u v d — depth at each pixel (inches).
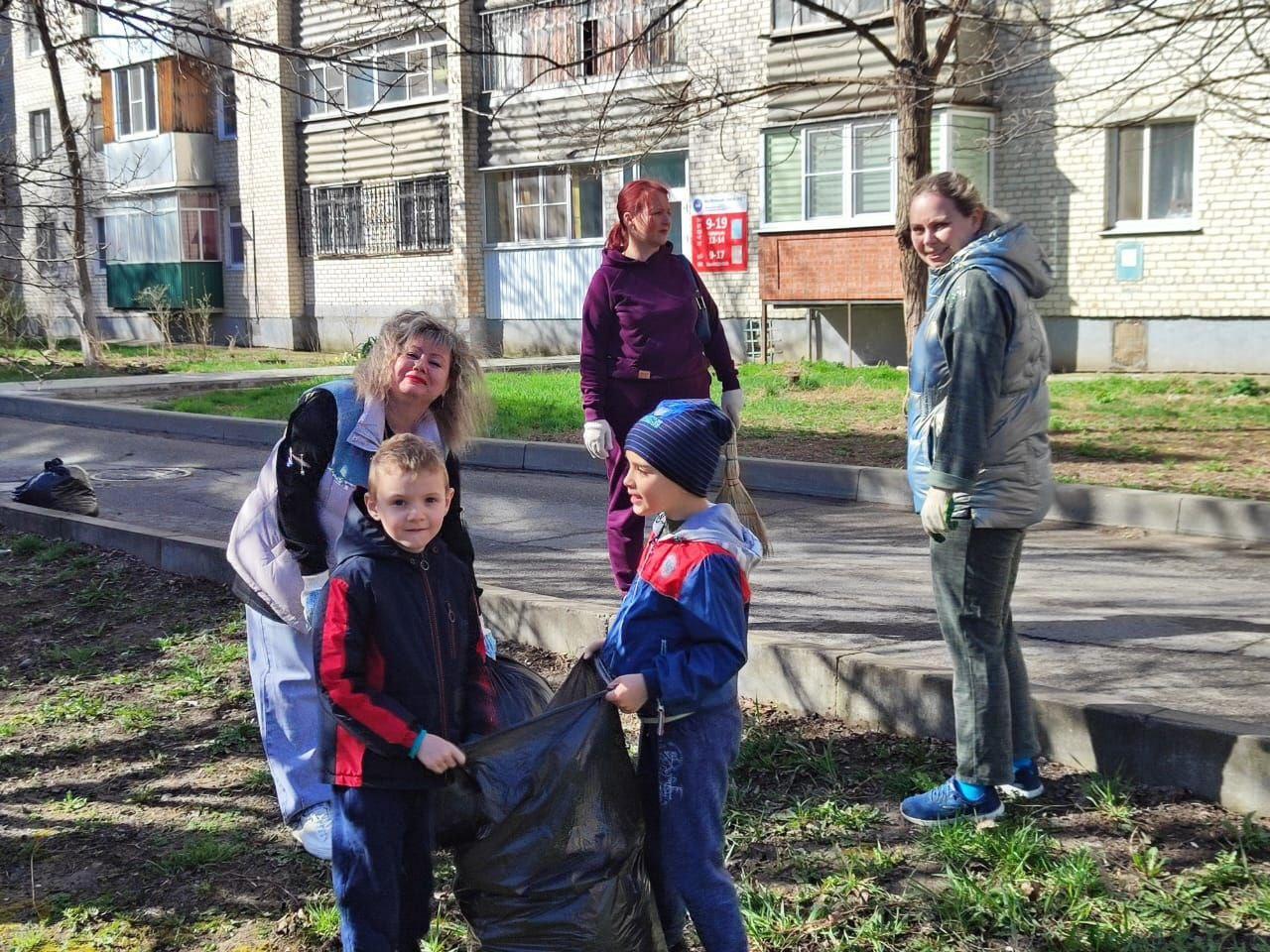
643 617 116.3
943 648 234.7
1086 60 734.5
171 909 157.6
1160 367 736.3
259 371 933.8
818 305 872.9
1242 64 674.8
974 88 753.0
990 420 144.0
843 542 350.9
